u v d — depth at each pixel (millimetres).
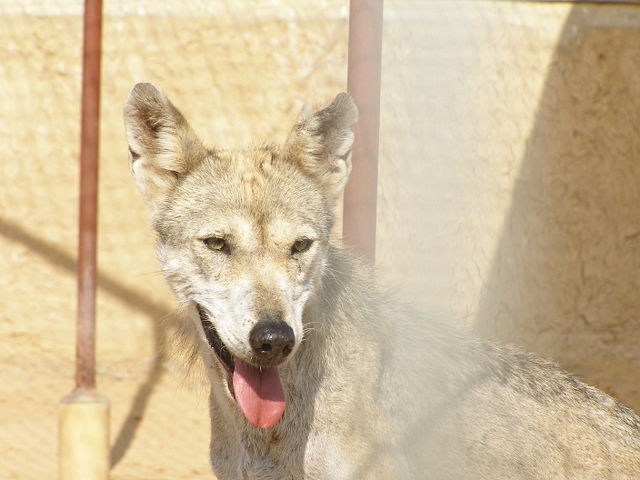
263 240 6273
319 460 6324
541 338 13414
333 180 6863
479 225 12805
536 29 13375
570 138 13578
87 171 7871
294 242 6324
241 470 6566
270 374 6258
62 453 7773
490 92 12977
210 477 9523
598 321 13703
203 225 6336
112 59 13461
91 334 7914
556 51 13477
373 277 7035
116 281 13453
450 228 12531
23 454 9898
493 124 12977
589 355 13562
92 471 7762
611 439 7094
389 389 6539
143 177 6746
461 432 6750
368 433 6367
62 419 7781
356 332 6504
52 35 13562
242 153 6848
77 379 7914
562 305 13523
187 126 6719
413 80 12344
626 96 13797
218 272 6293
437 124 12492
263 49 13602
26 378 12555
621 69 13766
